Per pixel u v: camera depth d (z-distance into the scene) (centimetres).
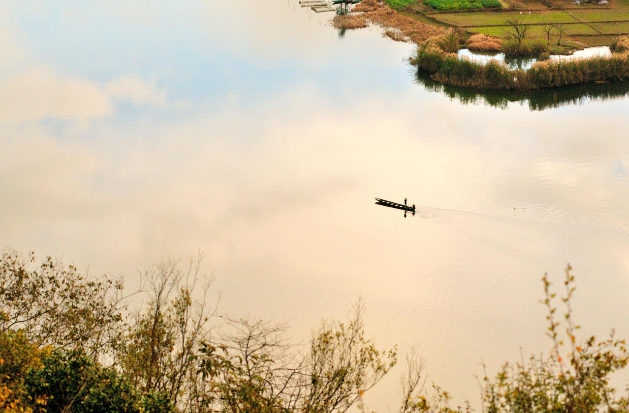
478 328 4762
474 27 12356
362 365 3014
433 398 2897
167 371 3017
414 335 4706
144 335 3095
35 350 2964
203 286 5191
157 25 12731
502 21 12662
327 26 12862
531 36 11712
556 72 9738
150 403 2845
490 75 9862
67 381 2909
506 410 1945
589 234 5859
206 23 12938
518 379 1991
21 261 5453
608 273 5294
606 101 9369
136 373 3055
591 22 12506
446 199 6619
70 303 3544
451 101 9450
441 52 10506
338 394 2855
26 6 13475
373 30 12581
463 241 5825
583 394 1806
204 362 2731
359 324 4594
